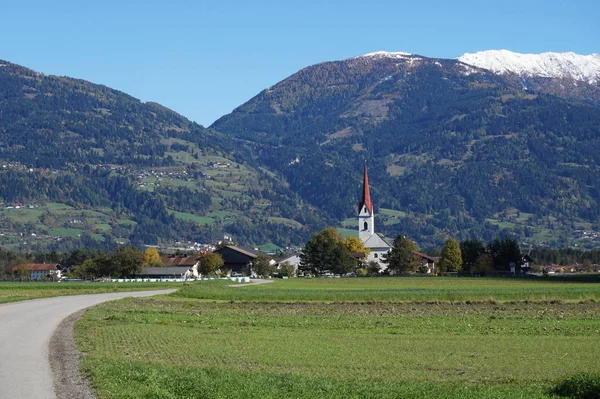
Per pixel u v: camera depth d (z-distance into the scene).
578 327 55.62
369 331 53.00
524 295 87.06
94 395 27.91
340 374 34.69
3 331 50.81
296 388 29.62
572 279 154.12
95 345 43.25
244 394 28.11
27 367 34.66
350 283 150.25
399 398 28.30
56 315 64.56
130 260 194.12
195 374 32.03
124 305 78.00
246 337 48.34
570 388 30.03
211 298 93.25
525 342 46.31
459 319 62.91
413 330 53.66
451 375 34.78
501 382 32.91
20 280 199.62
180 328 53.91
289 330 53.50
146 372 31.86
